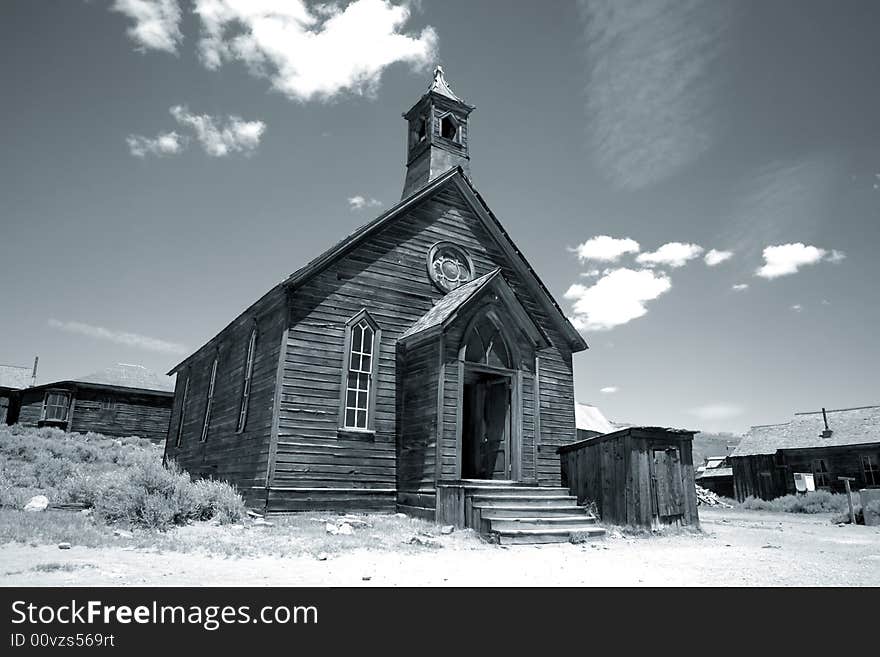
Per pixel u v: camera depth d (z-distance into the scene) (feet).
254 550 30.14
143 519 35.06
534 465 50.75
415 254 55.72
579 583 24.76
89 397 130.11
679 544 41.24
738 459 131.85
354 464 47.26
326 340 48.57
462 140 66.80
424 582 23.70
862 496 67.87
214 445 61.31
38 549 26.94
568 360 63.57
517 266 62.75
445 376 46.98
